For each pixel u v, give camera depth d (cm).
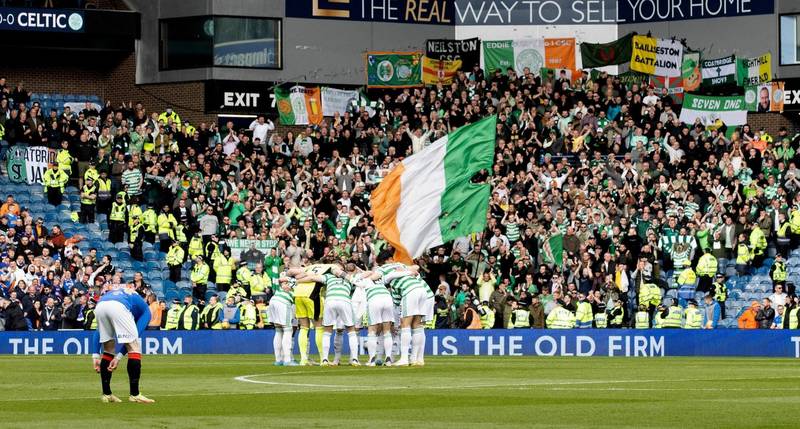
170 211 7900
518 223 7681
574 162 8550
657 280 7331
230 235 7656
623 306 7100
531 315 6981
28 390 3688
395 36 9631
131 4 9500
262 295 7306
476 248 7562
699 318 6888
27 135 8256
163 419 2738
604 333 6384
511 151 8300
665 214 7825
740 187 8025
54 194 8156
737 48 9519
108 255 7262
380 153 8488
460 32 9775
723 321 7331
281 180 8138
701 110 9062
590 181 8012
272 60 9406
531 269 7288
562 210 7662
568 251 7481
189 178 8031
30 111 8325
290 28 9431
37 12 9069
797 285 7662
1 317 6981
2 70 9294
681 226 7681
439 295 6988
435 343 6544
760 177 8125
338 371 4606
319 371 4619
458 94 8881
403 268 4903
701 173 8144
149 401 3180
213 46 9275
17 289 6919
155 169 8012
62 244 7581
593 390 3581
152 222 7919
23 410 2981
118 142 8262
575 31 9769
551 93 8906
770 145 8506
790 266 7775
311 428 2562
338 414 2850
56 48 9212
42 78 9406
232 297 7106
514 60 9462
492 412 2891
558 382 3947
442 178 6297
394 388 3669
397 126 8650
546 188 8056
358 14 9556
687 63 9206
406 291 4875
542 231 7594
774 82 9144
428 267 7300
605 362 5475
